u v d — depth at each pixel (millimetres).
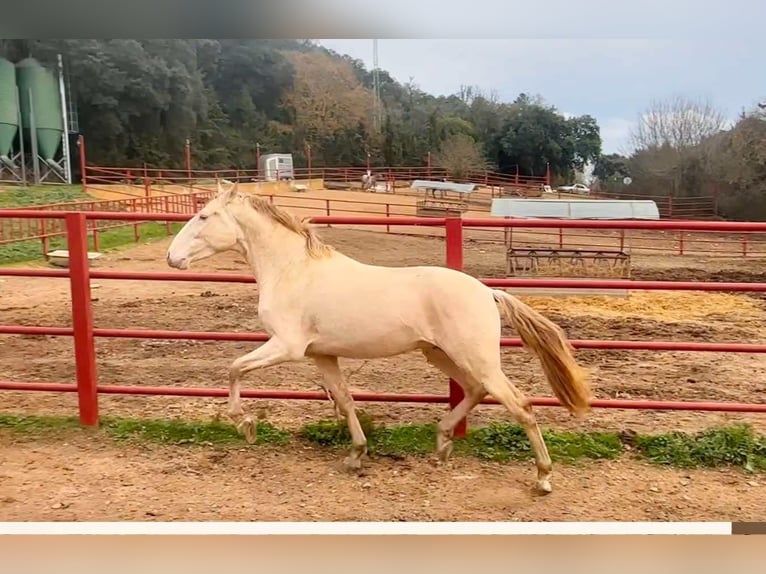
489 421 4273
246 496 3328
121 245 14617
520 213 12523
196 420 4293
